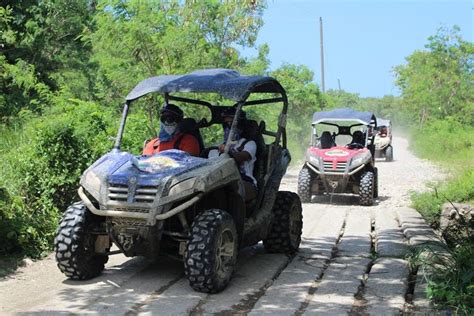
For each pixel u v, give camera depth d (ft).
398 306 18.85
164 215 19.36
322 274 23.41
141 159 21.62
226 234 20.27
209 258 19.20
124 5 45.80
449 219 32.17
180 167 20.39
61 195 29.81
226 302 19.02
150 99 43.60
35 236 25.23
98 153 31.24
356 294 20.43
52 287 20.40
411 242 28.58
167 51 45.91
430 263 21.84
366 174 44.32
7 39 54.80
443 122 139.54
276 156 24.80
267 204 24.21
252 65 56.18
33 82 50.26
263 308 18.42
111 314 17.58
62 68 61.98
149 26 44.83
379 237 30.63
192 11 50.21
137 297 19.31
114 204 19.79
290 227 25.91
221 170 20.52
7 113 49.01
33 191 29.25
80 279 21.13
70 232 20.44
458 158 89.30
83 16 62.75
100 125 35.27
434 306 19.02
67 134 29.73
